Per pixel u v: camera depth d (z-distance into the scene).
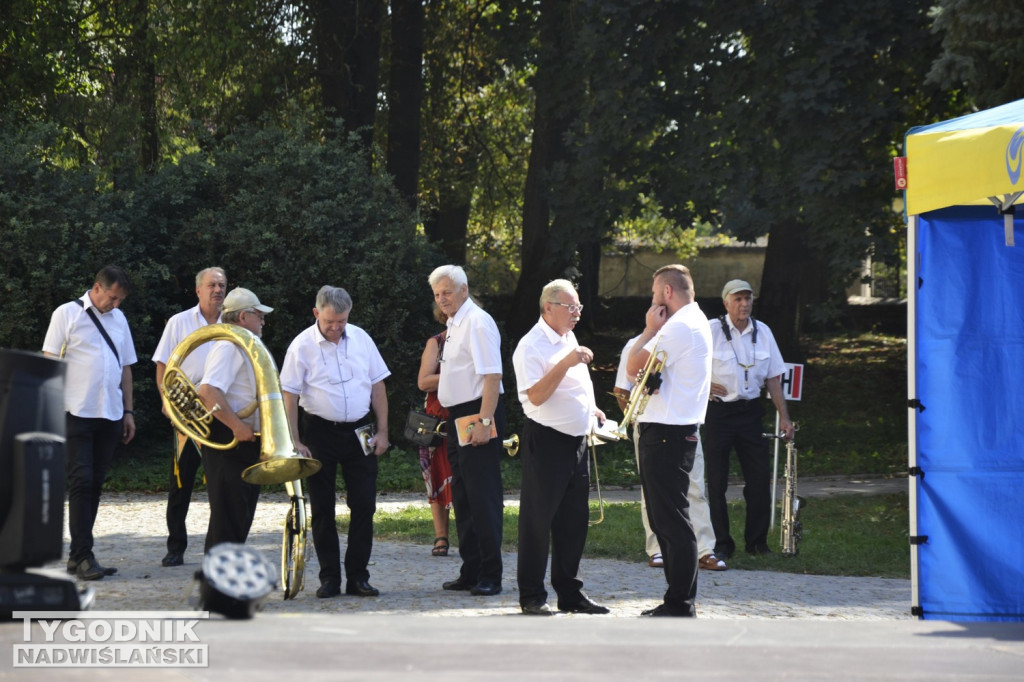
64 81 36.34
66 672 3.64
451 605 11.56
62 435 4.62
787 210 31.25
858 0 29.66
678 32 33.94
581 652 4.13
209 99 36.41
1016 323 11.05
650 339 13.00
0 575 4.35
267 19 36.38
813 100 29.17
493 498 12.23
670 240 74.12
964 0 21.30
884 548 16.69
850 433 36.84
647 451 10.76
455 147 49.44
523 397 11.02
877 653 4.36
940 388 11.07
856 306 61.38
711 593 12.80
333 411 11.92
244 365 11.22
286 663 3.79
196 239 30.67
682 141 33.41
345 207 31.27
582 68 35.62
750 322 16.02
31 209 27.95
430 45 44.06
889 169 30.00
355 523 12.11
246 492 11.34
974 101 22.27
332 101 37.44
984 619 10.90
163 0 35.25
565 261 36.88
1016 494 10.97
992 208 11.11
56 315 13.41
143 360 29.16
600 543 16.66
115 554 15.13
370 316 30.75
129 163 32.03
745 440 15.98
